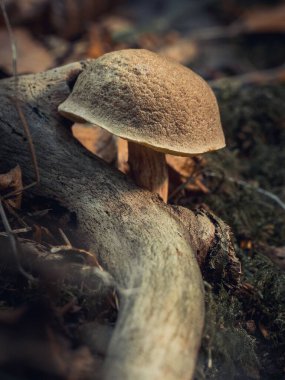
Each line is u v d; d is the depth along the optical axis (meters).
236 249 0.38
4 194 0.35
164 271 0.31
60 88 0.36
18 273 0.33
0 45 0.52
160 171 0.36
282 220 0.43
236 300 0.35
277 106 0.51
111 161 0.41
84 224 0.34
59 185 0.35
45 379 0.29
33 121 0.36
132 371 0.28
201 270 0.34
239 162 0.47
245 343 0.33
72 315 0.32
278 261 0.39
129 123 0.33
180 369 0.28
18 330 0.29
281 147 0.50
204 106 0.34
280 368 0.34
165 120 0.33
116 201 0.34
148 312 0.29
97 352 0.30
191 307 0.30
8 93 0.37
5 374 0.28
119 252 0.33
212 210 0.41
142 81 0.33
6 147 0.36
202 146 0.34
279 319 0.35
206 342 0.31
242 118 0.50
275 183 0.48
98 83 0.34
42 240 0.35
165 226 0.33
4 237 0.33
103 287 0.32
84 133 0.41
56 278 0.32
